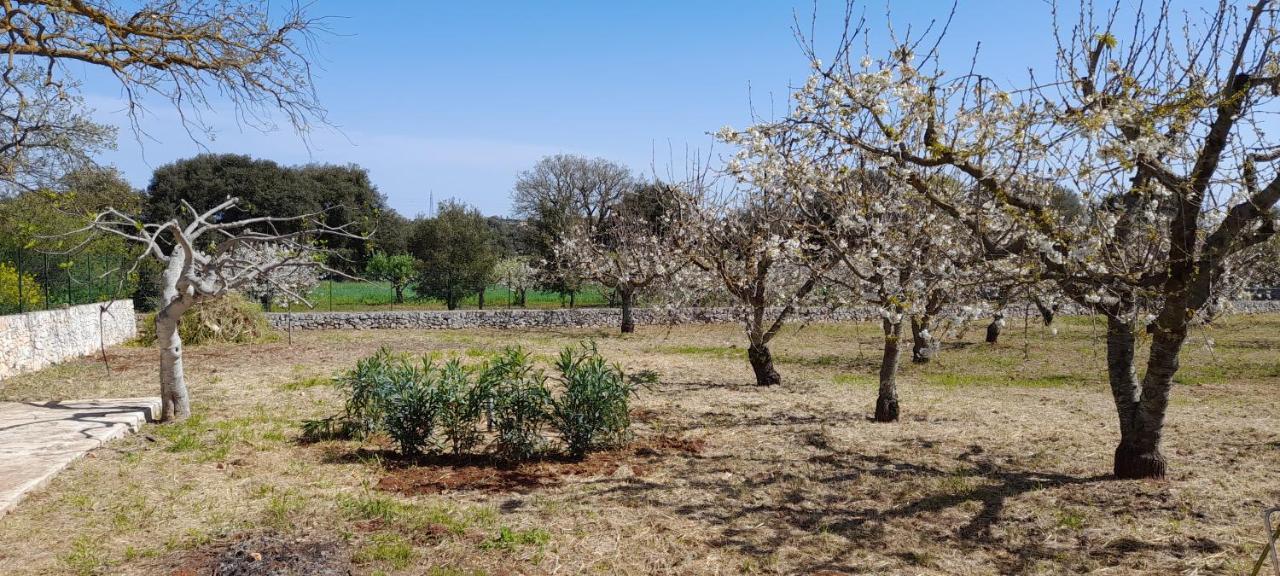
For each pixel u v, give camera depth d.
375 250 32.53
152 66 8.54
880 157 5.26
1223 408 9.62
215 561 4.18
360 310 25.44
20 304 12.10
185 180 34.75
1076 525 5.02
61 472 5.82
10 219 13.45
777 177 6.12
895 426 8.29
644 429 7.95
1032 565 4.42
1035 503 5.47
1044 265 4.99
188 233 7.51
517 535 4.69
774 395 10.39
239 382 10.67
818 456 6.86
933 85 5.22
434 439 6.65
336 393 9.63
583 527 4.91
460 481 5.86
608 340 18.70
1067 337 18.61
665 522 5.05
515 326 22.47
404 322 21.78
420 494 5.51
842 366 14.30
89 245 15.86
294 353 14.30
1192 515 5.16
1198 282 4.95
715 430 7.96
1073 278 4.82
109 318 15.84
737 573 4.29
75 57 8.09
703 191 10.35
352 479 5.83
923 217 6.06
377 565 4.20
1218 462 6.58
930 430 8.08
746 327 11.02
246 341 16.36
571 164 32.56
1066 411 9.39
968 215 5.06
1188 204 4.66
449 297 25.55
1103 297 5.33
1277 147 4.44
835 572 4.31
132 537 4.54
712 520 5.11
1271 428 8.14
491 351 14.79
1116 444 7.38
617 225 16.80
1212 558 4.43
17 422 7.40
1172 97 4.54
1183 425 8.34
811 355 15.83
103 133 13.52
